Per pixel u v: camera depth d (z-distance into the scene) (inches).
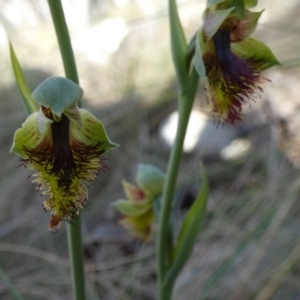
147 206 6.1
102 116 11.3
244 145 10.3
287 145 9.3
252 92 4.6
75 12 15.8
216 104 4.6
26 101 4.5
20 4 15.6
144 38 14.3
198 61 4.2
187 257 5.2
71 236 4.7
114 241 9.1
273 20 13.4
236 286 7.3
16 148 3.8
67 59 4.2
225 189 9.4
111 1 15.6
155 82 11.9
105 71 13.0
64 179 3.9
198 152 10.7
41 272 8.6
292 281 7.0
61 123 3.9
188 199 9.8
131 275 8.3
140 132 10.9
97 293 8.2
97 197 10.0
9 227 9.6
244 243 7.2
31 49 14.9
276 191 8.2
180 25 4.7
